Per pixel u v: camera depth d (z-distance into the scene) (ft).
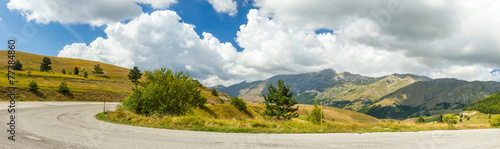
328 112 366.22
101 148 19.81
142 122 40.52
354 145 24.29
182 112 63.67
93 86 219.00
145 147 20.70
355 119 377.09
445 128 53.16
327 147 22.93
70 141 22.20
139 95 64.34
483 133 39.83
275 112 106.63
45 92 149.07
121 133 27.61
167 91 62.34
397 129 43.14
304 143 24.40
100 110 79.25
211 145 22.24
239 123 39.58
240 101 156.15
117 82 293.84
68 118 47.55
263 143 23.76
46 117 47.32
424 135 34.01
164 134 27.55
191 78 72.84
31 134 25.09
